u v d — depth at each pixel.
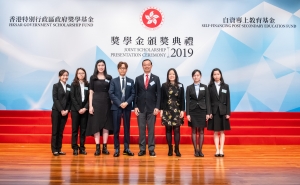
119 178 3.04
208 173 3.29
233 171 3.40
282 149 5.32
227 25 7.89
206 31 7.92
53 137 4.52
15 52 7.88
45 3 7.94
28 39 7.89
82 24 7.95
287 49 7.84
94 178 3.04
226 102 4.54
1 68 7.85
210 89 4.60
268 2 7.89
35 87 7.88
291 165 3.79
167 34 7.94
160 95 4.48
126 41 7.95
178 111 4.44
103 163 3.84
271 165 3.78
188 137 5.98
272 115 7.17
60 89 4.61
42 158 4.21
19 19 7.90
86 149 5.20
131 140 5.94
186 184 2.83
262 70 7.84
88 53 7.93
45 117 6.81
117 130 4.43
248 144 6.00
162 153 4.76
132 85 4.55
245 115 7.19
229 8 7.90
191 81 7.90
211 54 7.91
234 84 7.85
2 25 7.89
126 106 4.47
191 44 7.92
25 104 7.85
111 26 7.96
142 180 2.97
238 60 7.87
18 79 7.86
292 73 7.81
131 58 7.95
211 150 5.18
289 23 7.87
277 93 7.80
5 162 3.89
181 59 7.93
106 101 4.54
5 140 6.03
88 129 4.52
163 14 7.95
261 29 7.87
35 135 6.01
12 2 7.91
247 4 7.90
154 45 7.95
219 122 4.49
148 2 7.96
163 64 7.93
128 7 7.97
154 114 4.42
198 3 7.94
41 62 7.89
